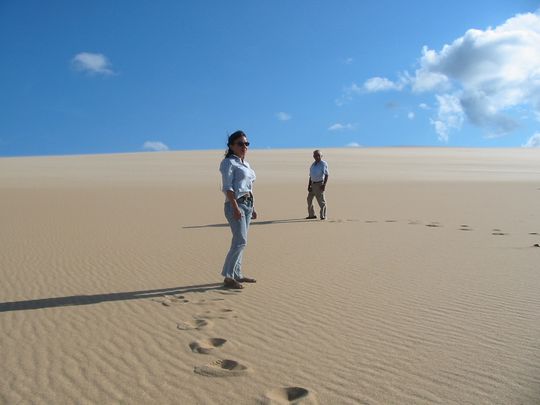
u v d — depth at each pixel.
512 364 3.64
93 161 53.28
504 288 5.93
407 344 4.09
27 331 4.40
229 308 5.17
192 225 12.50
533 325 4.54
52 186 28.69
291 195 22.84
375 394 3.19
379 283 6.25
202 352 3.92
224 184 6.00
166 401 3.10
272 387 3.30
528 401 3.08
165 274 6.83
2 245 9.22
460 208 17.16
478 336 4.26
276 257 8.13
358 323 4.65
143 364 3.68
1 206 17.36
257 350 3.97
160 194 23.16
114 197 21.45
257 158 55.41
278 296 5.65
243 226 6.10
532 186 28.17
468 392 3.21
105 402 3.09
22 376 3.46
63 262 7.63
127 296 5.64
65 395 3.18
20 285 6.15
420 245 9.33
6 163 51.41
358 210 16.59
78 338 4.23
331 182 31.67
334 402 3.09
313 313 4.98
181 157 57.78
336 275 6.73
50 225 12.30
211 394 3.20
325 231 11.44
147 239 10.09
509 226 12.33
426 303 5.30
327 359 3.78
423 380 3.39
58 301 5.41
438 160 54.34
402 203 19.06
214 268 7.25
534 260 7.73
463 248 8.95
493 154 65.25
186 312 5.01
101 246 9.16
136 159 55.47
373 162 51.16
